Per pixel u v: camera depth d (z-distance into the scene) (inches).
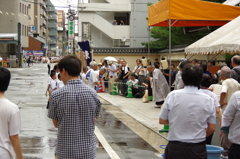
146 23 1507.1
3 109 140.3
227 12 495.2
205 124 157.6
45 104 563.8
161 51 1112.8
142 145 305.3
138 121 422.6
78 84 156.2
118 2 1501.0
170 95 160.6
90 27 1514.5
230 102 185.5
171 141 158.2
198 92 159.2
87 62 780.0
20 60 2063.2
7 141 141.1
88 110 153.7
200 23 571.2
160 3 497.4
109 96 717.3
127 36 1512.1
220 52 378.9
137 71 700.7
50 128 374.3
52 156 266.7
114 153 277.0
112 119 437.7
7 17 2192.4
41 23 4303.6
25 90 791.1
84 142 152.1
